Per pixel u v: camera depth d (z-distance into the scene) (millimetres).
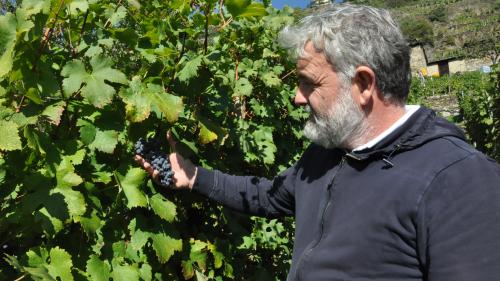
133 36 2023
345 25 1583
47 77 1670
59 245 1812
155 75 2051
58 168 1684
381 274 1535
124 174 1866
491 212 1355
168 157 2062
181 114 2213
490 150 9719
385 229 1523
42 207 1649
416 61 47656
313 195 1844
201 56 2066
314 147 1971
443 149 1499
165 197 2094
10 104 1722
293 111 4086
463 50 50688
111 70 1788
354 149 1629
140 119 1797
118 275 1844
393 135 1562
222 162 2697
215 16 2104
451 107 27234
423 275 1493
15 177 1742
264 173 3514
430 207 1439
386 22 1586
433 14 73062
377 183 1567
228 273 2414
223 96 2496
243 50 3371
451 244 1378
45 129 1887
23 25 1566
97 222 1745
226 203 2195
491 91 8953
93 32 2139
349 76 1595
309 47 1654
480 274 1325
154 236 1920
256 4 2053
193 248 2213
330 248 1643
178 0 2117
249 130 3357
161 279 2078
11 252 1819
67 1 1736
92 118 1826
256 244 3271
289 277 1843
